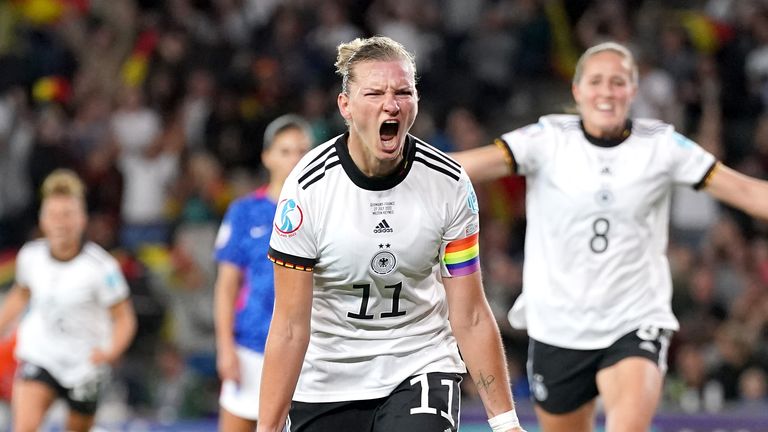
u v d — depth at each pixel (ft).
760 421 104.88
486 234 140.67
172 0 179.11
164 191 154.92
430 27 178.29
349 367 52.44
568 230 67.31
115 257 134.72
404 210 49.32
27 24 181.37
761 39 174.70
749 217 149.38
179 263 136.05
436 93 171.94
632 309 66.39
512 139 68.64
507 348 122.11
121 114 164.45
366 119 47.09
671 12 183.11
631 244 66.64
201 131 161.68
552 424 70.44
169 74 167.73
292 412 53.93
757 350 121.70
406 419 50.85
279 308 50.37
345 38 173.06
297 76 168.86
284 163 78.95
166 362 124.88
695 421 105.19
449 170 49.80
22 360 92.48
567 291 67.46
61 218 91.20
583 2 183.01
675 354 125.70
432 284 52.26
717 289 135.54
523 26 178.50
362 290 50.67
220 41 171.12
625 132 68.08
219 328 79.56
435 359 52.47
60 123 162.50
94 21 184.44
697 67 168.66
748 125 168.55
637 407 63.52
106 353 92.58
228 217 80.84
